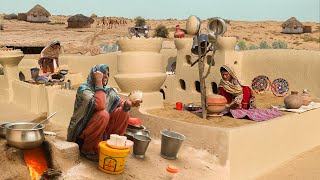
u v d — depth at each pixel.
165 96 15.15
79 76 20.84
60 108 11.19
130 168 6.76
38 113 13.12
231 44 13.39
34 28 53.84
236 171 8.12
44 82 15.67
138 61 10.20
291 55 13.47
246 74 14.42
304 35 61.47
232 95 10.12
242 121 9.17
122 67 10.40
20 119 12.23
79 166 6.39
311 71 12.98
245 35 58.66
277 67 13.74
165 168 7.22
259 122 9.01
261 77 14.11
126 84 10.29
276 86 13.77
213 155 8.18
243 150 8.27
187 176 7.22
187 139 8.66
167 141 7.66
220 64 13.45
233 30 65.88
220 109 9.45
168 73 15.52
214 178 7.54
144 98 10.31
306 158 9.80
